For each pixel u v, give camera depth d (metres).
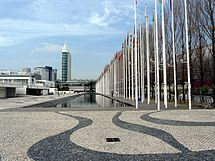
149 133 11.81
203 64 33.84
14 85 76.44
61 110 24.08
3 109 25.83
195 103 33.56
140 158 7.77
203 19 29.91
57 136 11.30
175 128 13.01
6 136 11.29
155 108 26.66
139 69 47.16
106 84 103.31
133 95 47.56
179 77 39.12
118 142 10.02
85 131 12.48
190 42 33.28
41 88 106.19
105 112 21.77
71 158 7.87
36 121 16.16
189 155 8.05
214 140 10.13
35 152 8.57
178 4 36.75
